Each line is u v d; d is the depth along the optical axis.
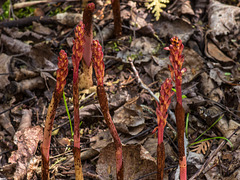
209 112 0.94
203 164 0.86
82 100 1.00
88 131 0.96
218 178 0.86
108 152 0.87
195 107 0.97
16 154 0.90
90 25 0.94
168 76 1.02
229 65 1.03
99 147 0.90
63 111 0.98
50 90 1.03
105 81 1.04
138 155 0.86
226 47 1.05
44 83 1.04
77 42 0.73
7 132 0.96
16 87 1.02
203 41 1.08
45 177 0.79
